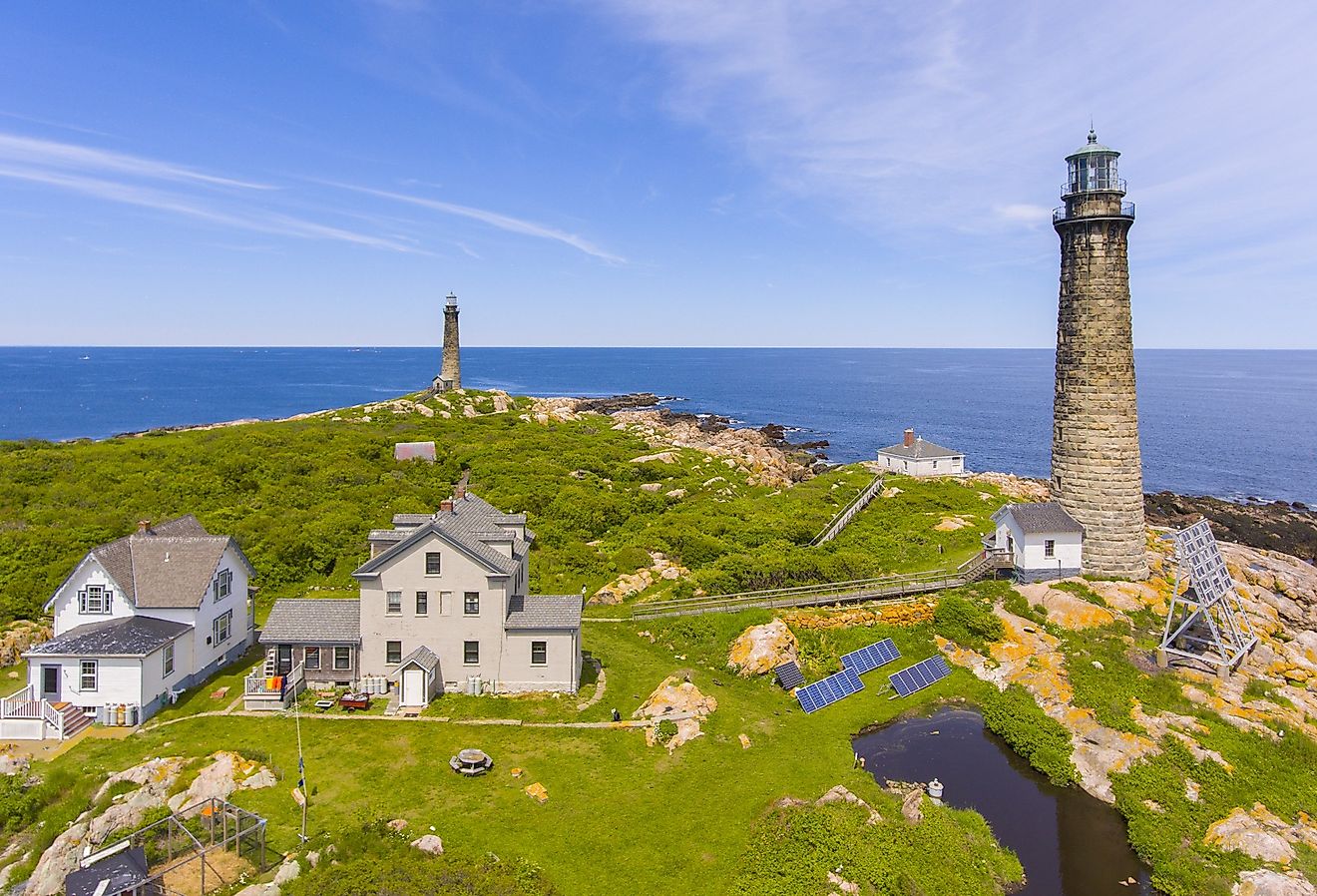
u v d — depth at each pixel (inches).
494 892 890.7
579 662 1512.1
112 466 2751.0
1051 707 1453.0
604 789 1169.4
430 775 1184.2
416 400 4884.4
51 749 1226.0
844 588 1894.7
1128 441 1833.2
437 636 1476.4
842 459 5388.8
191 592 1481.3
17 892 912.9
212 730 1300.4
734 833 1079.6
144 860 885.8
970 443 6225.4
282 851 968.9
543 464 3267.7
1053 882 1064.2
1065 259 1875.0
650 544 2308.1
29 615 1673.2
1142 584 1800.0
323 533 2212.1
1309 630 1807.3
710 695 1473.9
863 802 1141.7
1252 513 3641.7
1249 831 1095.6
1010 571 1905.8
